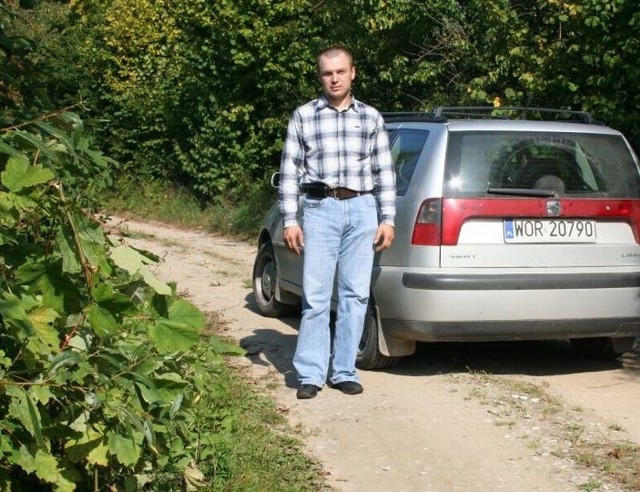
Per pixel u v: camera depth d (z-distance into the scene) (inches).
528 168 276.5
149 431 141.3
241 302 405.7
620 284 278.2
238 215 715.4
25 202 131.6
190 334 143.7
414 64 590.2
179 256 564.4
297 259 339.3
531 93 468.4
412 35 576.1
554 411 253.9
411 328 271.4
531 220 273.4
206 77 778.2
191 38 787.4
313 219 263.7
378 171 265.1
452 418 248.5
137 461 147.9
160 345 143.0
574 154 282.8
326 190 262.2
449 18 557.6
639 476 209.6
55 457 142.8
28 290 135.0
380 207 265.4
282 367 298.4
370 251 265.4
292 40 748.6
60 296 135.5
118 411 139.1
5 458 133.8
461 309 267.0
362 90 625.3
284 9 741.9
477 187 270.7
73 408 138.1
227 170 786.2
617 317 279.4
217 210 757.9
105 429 141.4
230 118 760.3
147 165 877.2
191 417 166.4
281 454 217.8
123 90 889.5
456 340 272.4
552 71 461.4
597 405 261.1
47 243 142.5
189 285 447.8
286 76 747.4
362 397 265.6
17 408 128.0
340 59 260.1
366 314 288.8
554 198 274.7
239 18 740.7
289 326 356.8
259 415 244.8
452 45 554.6
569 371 297.9
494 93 512.4
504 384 278.7
